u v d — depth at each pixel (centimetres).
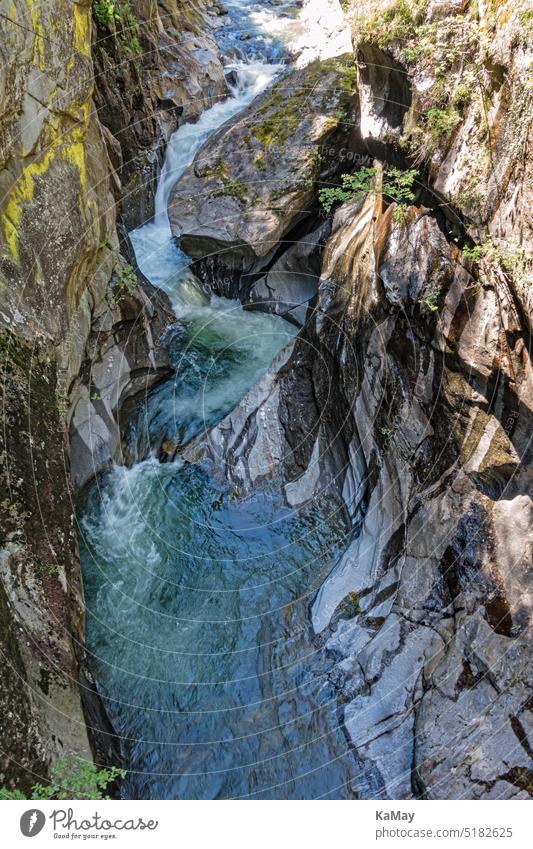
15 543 402
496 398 468
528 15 434
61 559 452
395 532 532
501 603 442
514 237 446
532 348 442
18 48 452
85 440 579
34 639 391
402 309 543
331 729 471
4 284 450
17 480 421
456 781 411
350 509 602
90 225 584
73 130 559
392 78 588
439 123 519
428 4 539
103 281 623
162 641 517
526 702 409
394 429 548
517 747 404
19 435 436
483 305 479
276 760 458
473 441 482
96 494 585
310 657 514
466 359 485
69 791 359
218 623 536
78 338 555
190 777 446
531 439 445
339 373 629
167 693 486
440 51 523
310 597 557
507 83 454
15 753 340
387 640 495
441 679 454
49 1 503
